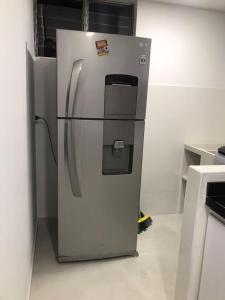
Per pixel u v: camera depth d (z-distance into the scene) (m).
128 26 2.71
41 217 2.77
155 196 3.01
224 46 2.86
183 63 2.78
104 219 2.10
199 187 1.31
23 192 1.51
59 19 2.53
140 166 2.09
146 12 2.58
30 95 2.07
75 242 2.09
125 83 1.96
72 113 1.84
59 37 1.73
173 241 2.51
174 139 2.93
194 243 1.38
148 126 2.82
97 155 1.96
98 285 1.91
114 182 2.05
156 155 2.91
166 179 3.00
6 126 0.98
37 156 2.64
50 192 2.74
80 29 2.59
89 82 1.83
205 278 1.39
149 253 2.30
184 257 1.47
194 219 1.36
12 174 1.11
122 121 1.98
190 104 2.89
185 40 2.73
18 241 1.29
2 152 0.90
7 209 0.99
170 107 2.84
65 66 1.78
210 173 1.30
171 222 2.89
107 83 1.89
